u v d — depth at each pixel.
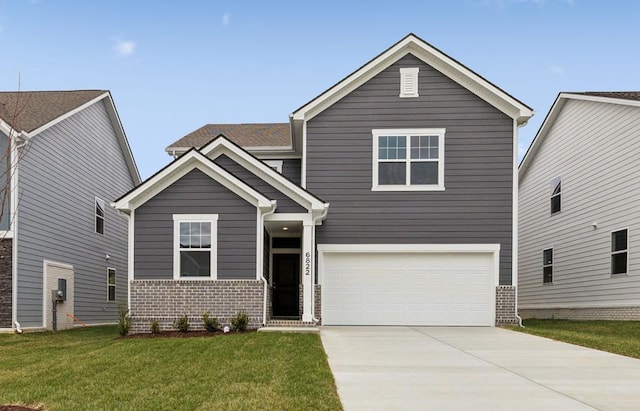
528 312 23.45
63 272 17.56
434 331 13.76
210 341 11.00
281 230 16.36
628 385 7.39
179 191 13.59
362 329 14.23
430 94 15.76
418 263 15.50
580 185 19.14
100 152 20.86
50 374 8.01
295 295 17.52
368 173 15.64
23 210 15.01
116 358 9.22
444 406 6.25
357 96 15.86
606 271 17.30
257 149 18.06
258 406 6.02
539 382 7.55
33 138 15.62
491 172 15.49
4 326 14.51
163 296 13.28
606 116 17.56
